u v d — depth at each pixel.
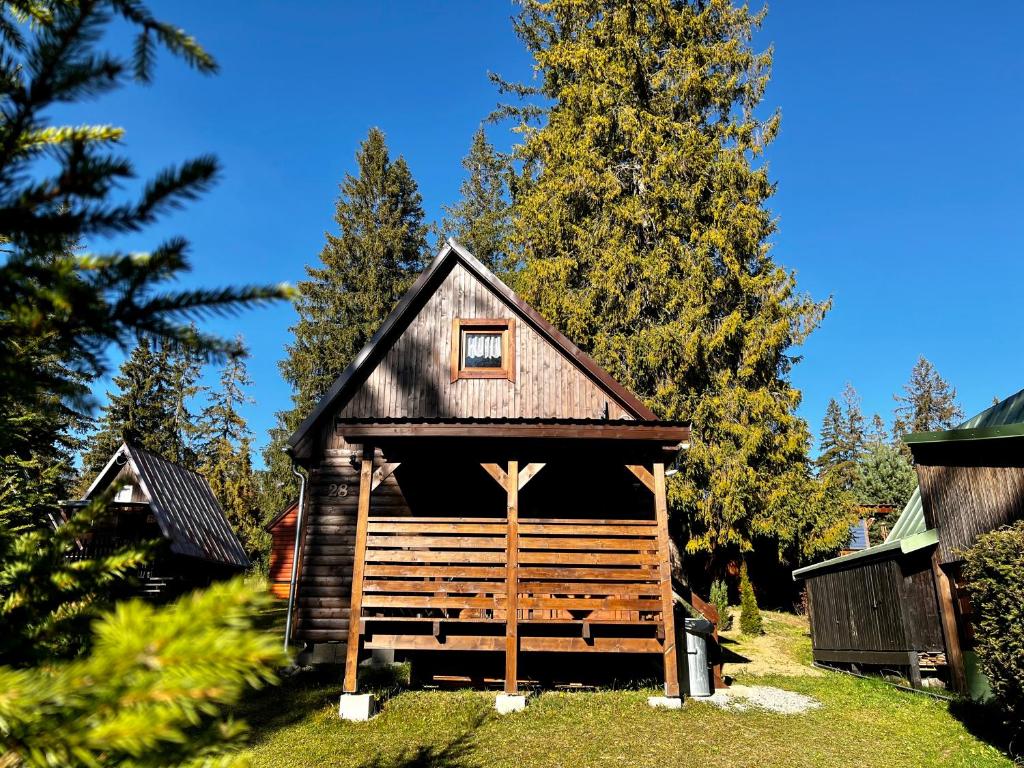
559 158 22.69
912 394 59.25
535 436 9.50
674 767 7.18
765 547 22.67
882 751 7.92
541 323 13.20
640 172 21.70
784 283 20.45
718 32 23.00
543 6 23.98
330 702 9.63
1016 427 9.23
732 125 21.81
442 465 12.45
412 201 34.16
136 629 0.88
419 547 9.70
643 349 20.09
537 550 9.81
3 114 1.27
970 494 10.29
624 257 20.58
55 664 1.47
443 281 13.67
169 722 0.93
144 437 36.75
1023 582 6.87
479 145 36.16
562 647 9.32
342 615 11.93
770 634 17.64
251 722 8.81
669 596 9.44
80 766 1.03
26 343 1.44
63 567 1.64
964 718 9.20
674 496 19.14
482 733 8.18
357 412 12.96
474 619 9.51
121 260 1.28
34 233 1.27
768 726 8.71
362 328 30.02
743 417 19.41
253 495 37.62
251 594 0.96
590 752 7.55
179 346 1.42
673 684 9.25
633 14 22.69
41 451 8.91
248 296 1.36
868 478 31.70
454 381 13.09
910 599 11.48
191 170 1.21
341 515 12.41
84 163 1.23
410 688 10.46
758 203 21.14
